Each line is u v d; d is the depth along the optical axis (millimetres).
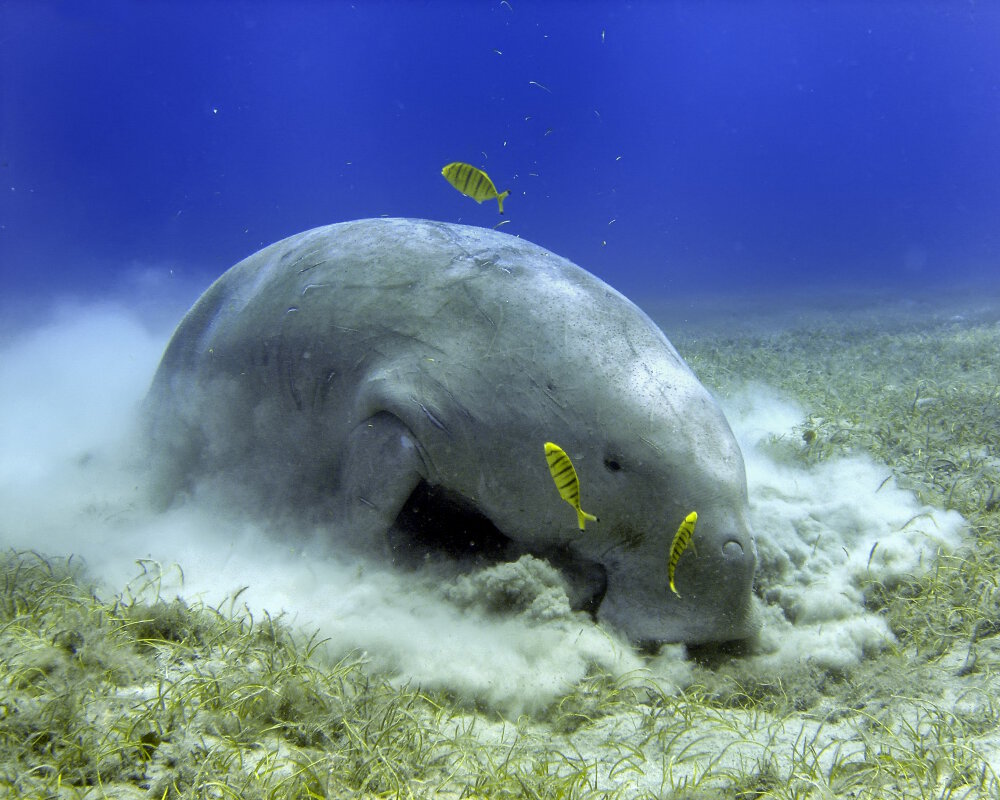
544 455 3545
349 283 4211
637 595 3477
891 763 2496
